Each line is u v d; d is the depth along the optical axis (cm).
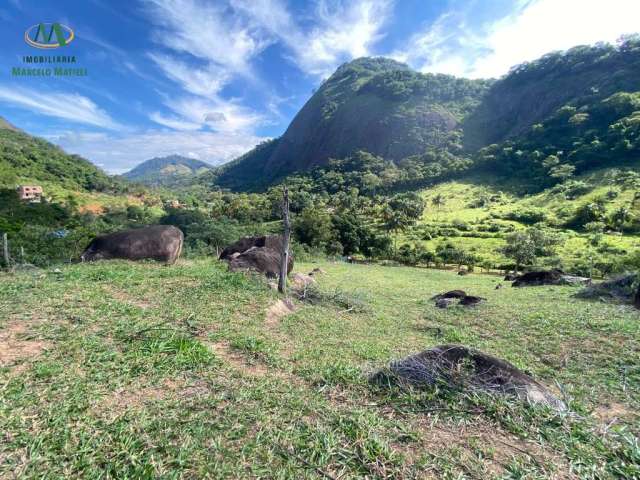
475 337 671
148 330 430
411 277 2444
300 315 702
